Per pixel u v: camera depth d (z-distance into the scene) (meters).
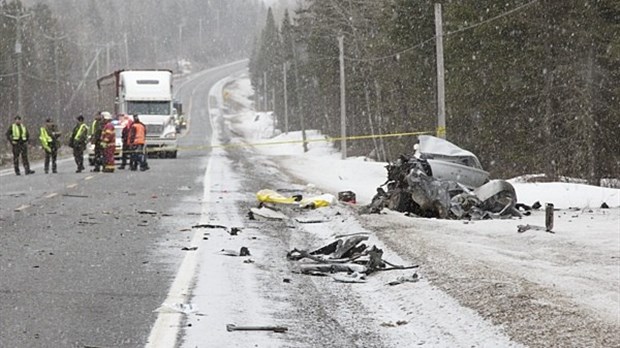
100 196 44.78
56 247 26.27
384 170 67.44
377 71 114.31
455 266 21.81
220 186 52.41
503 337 15.06
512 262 22.88
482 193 35.47
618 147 72.00
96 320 16.41
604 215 34.59
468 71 81.62
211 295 18.92
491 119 80.56
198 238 28.59
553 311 16.44
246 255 24.92
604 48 70.06
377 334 15.72
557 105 75.50
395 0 99.56
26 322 16.19
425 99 99.25
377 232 29.03
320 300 18.67
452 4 83.94
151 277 21.16
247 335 15.40
